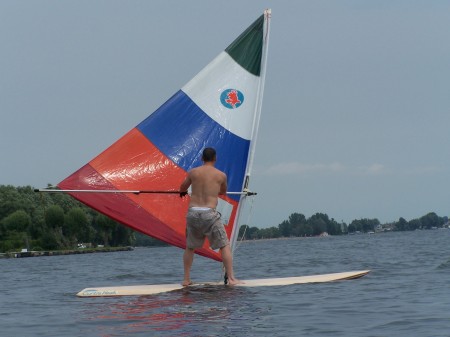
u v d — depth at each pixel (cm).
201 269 3494
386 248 6562
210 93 2148
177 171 2092
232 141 2133
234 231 2100
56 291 2284
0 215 14800
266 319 1364
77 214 14912
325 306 1541
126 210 2030
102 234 16300
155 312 1480
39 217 14900
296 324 1311
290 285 1994
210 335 1202
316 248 8469
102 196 2023
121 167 2067
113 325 1344
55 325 1392
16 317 1555
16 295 2192
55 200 15725
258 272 3125
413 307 1520
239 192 2102
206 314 1432
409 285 2003
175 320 1365
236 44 2158
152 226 2041
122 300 1736
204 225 1886
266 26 2162
